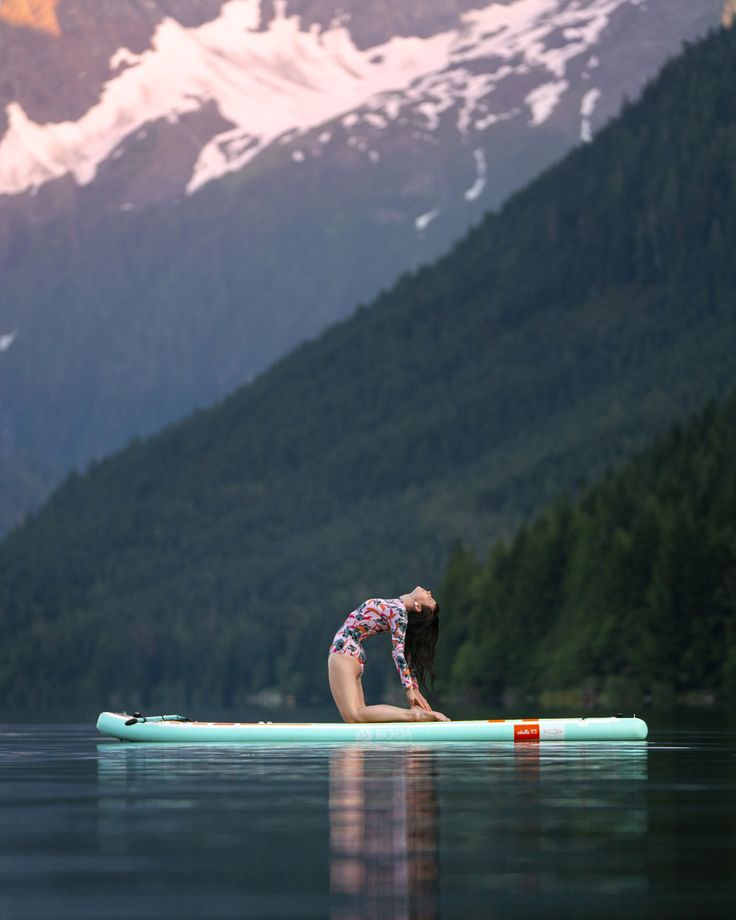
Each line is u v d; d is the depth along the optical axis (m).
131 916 10.88
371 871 12.66
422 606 33.66
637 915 10.81
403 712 32.53
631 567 183.75
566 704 160.38
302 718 103.12
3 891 11.90
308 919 10.74
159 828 15.43
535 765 23.59
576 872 12.55
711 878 12.25
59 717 101.44
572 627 195.75
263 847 14.02
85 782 21.09
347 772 22.20
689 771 22.53
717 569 168.88
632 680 173.25
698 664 167.00
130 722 32.66
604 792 18.88
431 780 20.69
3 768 24.80
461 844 14.11
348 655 32.91
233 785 20.14
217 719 99.94
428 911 11.02
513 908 11.12
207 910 11.11
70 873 12.68
